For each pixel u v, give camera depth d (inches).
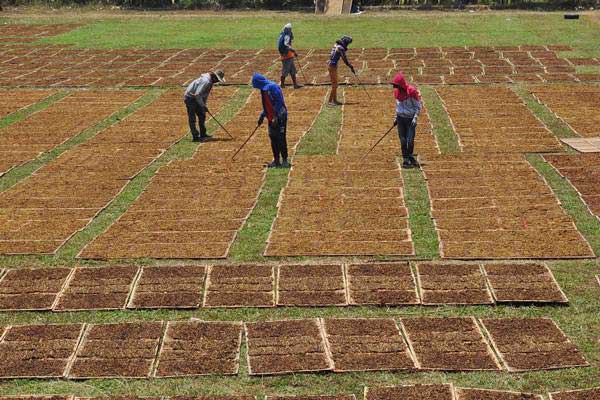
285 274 330.0
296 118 618.2
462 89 706.2
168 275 332.2
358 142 539.8
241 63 872.9
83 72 845.8
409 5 1348.4
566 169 459.2
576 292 308.5
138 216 404.5
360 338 279.9
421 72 792.9
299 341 279.0
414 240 361.1
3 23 1275.8
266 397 248.1
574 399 240.7
